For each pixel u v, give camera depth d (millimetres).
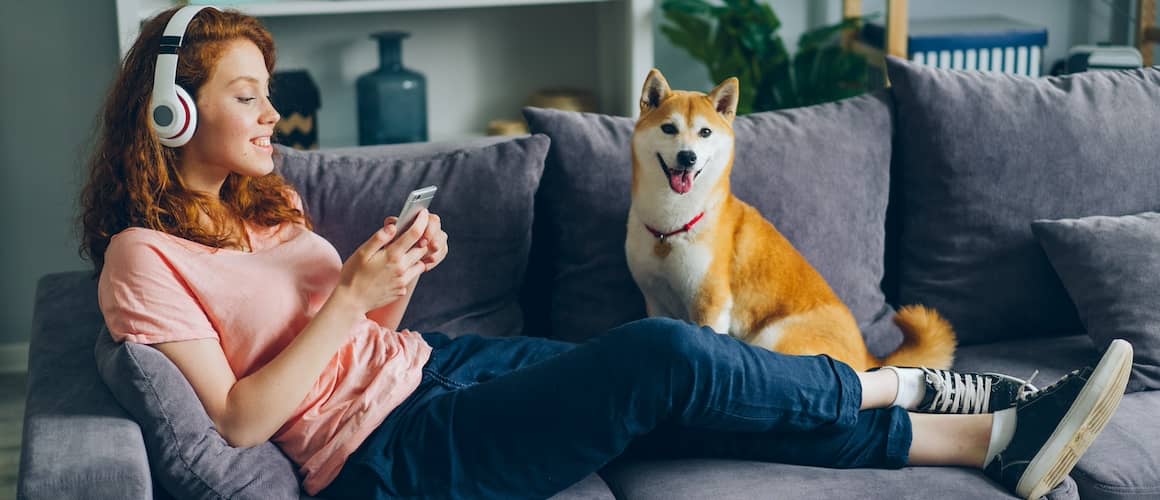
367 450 1482
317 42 3016
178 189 1526
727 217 1813
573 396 1443
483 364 1668
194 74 1478
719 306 1814
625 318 1933
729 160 1783
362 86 2930
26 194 2865
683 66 3221
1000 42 2914
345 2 2600
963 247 1995
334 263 1638
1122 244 1894
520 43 3105
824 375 1518
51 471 1265
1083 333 2035
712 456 1587
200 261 1498
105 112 1546
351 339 1574
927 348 1785
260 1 2582
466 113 3137
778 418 1493
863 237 1990
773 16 2975
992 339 2016
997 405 1621
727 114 1791
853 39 3207
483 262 1885
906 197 2055
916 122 2014
